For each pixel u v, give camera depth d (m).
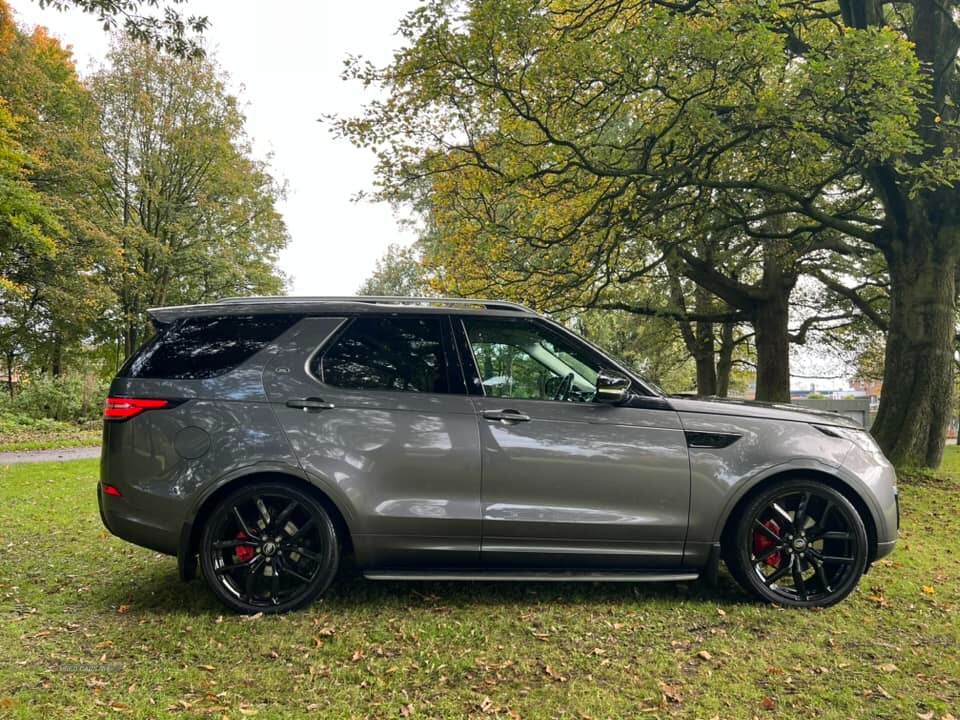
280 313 3.96
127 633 3.36
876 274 16.94
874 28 7.14
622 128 11.37
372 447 3.72
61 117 25.11
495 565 3.80
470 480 3.74
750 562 3.88
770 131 8.84
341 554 3.94
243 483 3.71
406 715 2.56
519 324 4.04
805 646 3.26
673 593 4.05
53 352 29.05
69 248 23.72
